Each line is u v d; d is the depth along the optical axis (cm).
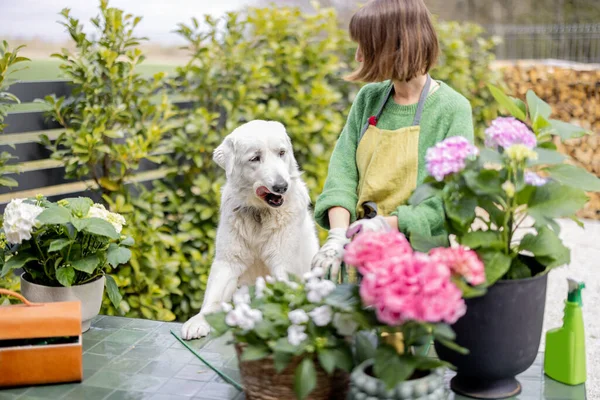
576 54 858
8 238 214
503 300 153
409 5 193
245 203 235
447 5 1176
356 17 200
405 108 208
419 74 200
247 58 426
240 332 154
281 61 444
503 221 158
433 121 203
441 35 566
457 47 558
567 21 1163
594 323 412
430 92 206
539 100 172
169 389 182
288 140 239
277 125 238
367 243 142
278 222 236
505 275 159
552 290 470
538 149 155
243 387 163
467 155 152
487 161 152
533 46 877
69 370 185
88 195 367
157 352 209
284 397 153
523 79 711
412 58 193
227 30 416
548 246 155
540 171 163
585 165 695
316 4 481
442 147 153
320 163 427
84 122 343
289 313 148
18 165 320
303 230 244
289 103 448
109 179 357
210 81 407
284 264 238
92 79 351
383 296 133
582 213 670
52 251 220
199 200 393
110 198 359
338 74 479
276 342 149
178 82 405
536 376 181
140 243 352
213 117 389
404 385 142
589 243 581
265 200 226
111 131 343
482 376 162
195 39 402
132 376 191
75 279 223
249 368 156
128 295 354
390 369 138
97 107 346
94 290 224
